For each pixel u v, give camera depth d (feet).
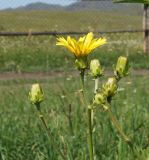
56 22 79.15
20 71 46.01
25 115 19.84
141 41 60.85
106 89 6.47
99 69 6.94
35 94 7.32
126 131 14.43
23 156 13.79
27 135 15.12
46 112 17.75
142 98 24.52
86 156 12.66
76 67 6.95
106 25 85.15
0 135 15.20
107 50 55.47
